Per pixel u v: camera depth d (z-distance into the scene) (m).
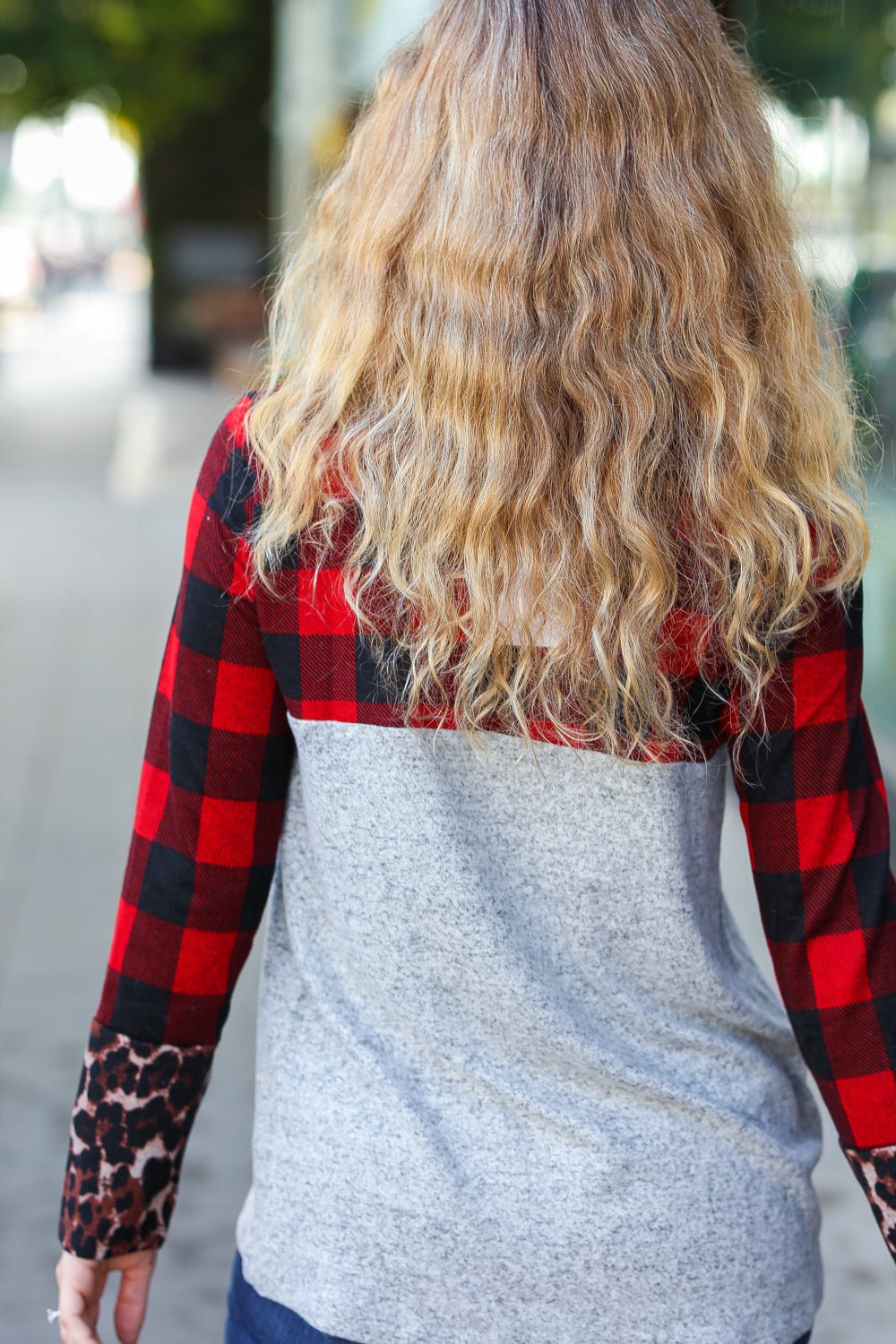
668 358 1.01
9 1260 2.41
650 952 1.07
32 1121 2.82
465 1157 1.05
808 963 1.11
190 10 13.92
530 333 1.00
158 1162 1.16
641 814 1.04
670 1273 1.05
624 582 1.00
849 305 4.54
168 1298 2.36
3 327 27.64
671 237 1.00
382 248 1.03
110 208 51.16
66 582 7.93
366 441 1.02
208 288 19.77
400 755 1.04
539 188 1.00
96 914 3.79
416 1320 1.06
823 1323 2.30
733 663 1.04
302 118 12.59
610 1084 1.06
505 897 1.05
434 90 1.04
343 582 1.03
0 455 12.68
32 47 13.62
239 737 1.10
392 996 1.07
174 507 10.42
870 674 4.82
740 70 1.09
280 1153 1.10
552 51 1.01
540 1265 1.04
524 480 1.00
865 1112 1.11
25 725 5.41
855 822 1.09
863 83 4.59
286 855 1.14
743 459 1.01
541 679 1.02
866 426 1.27
